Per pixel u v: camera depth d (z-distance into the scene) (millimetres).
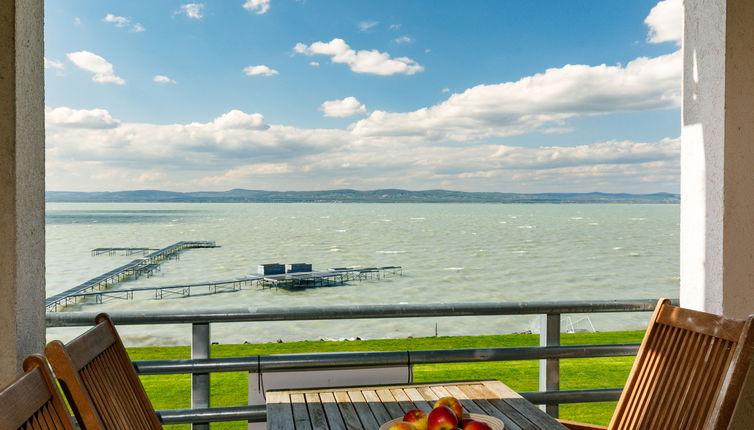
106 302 54344
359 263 78500
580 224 151000
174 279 67625
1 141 1613
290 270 71938
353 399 1723
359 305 2166
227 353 12055
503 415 1573
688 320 1692
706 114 2170
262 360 2117
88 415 1161
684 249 2324
